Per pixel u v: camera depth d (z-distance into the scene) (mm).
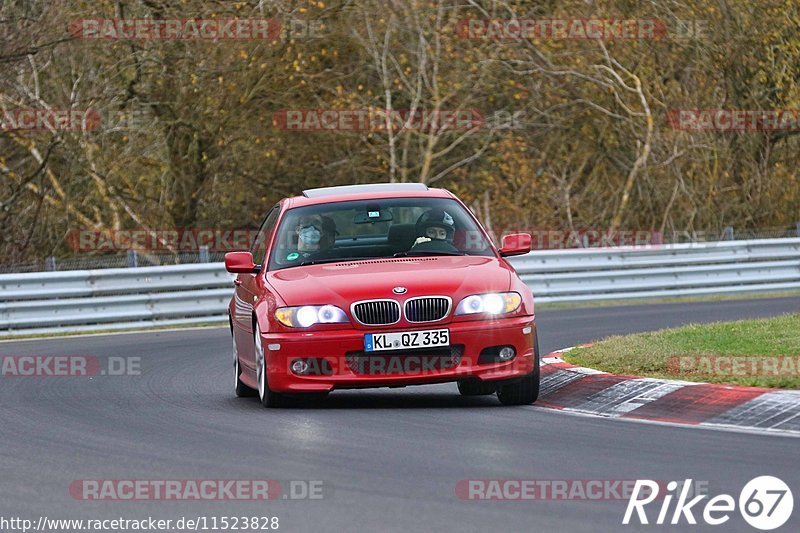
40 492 18078
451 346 25953
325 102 75938
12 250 73938
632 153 81000
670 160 78500
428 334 25875
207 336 49375
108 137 75562
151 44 72750
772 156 87375
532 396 26719
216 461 20203
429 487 17531
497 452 20312
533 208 79375
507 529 14969
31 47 69625
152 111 75062
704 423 23109
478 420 24281
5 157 74500
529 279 63250
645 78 79500
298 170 77000
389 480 18125
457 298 26125
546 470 18609
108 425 25125
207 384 33344
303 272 28094
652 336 33719
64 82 74625
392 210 29969
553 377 28922
